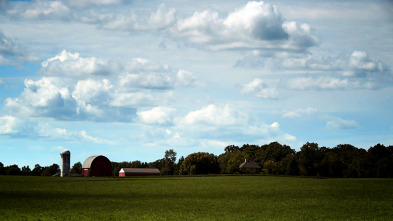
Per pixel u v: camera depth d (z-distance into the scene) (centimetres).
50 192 6325
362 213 4431
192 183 8662
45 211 4416
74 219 3988
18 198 5481
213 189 7150
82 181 8869
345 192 6669
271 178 10981
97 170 13600
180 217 4150
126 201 5331
